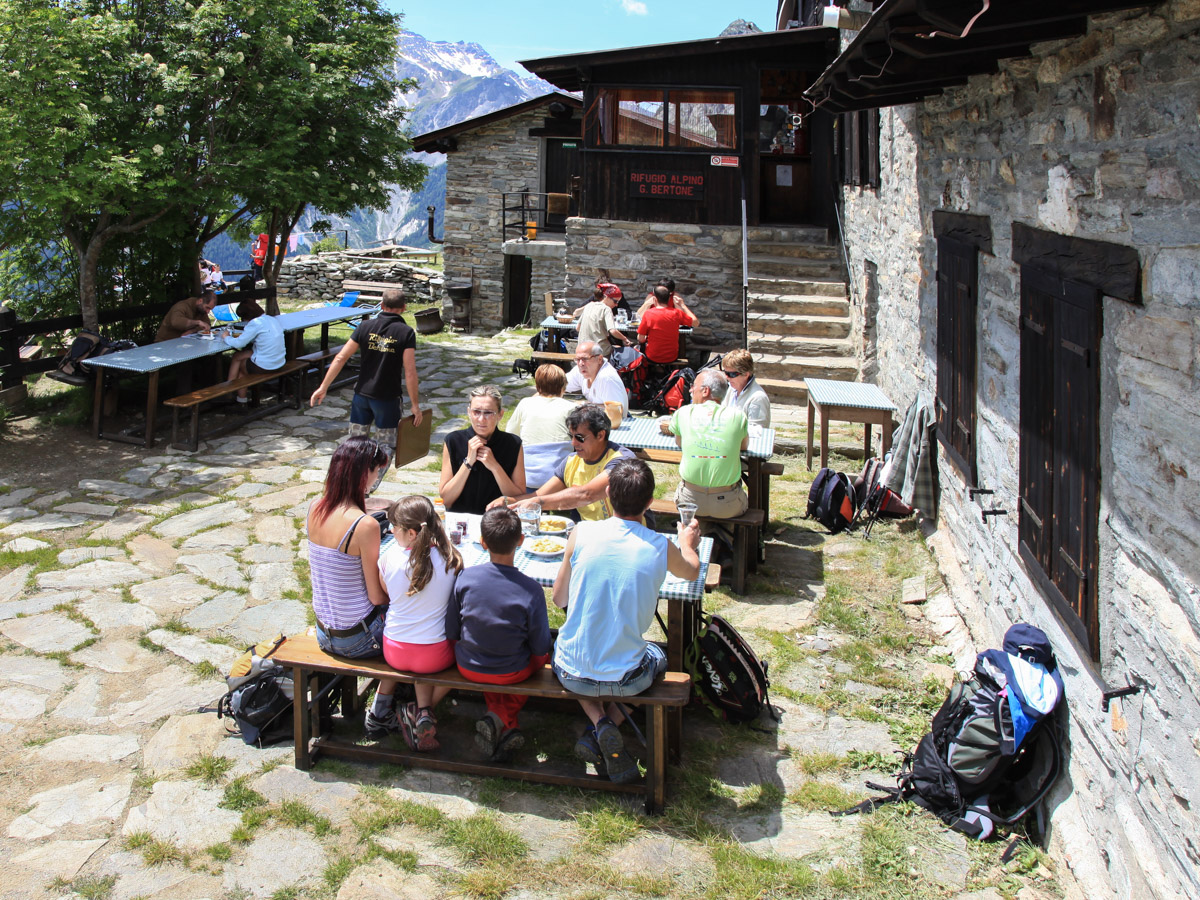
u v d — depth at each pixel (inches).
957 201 240.5
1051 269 157.5
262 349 393.4
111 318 432.5
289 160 431.2
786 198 562.3
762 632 221.3
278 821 152.9
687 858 145.6
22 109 332.8
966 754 154.3
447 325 788.6
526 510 191.3
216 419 404.8
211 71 390.0
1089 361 137.5
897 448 285.9
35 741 175.3
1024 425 175.9
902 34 151.5
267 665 176.7
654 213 516.1
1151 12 117.3
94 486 319.6
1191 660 107.1
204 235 475.8
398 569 158.2
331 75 451.5
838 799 161.0
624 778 157.8
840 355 429.4
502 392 463.2
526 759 169.3
